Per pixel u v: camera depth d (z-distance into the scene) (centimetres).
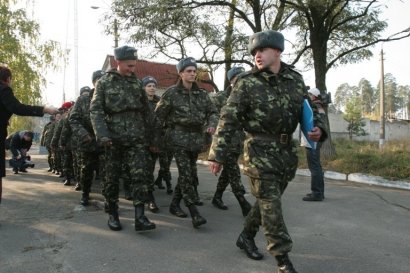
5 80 484
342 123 4000
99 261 372
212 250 402
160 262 369
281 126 325
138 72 2961
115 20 1325
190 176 491
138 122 475
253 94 324
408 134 4181
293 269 316
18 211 573
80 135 551
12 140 1077
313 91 604
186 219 527
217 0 1297
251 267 357
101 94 463
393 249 409
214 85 1575
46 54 1700
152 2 1276
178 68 510
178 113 500
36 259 378
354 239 442
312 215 552
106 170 478
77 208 591
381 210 587
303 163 1084
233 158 528
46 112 473
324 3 1091
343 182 885
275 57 328
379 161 950
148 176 473
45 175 1028
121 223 504
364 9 1202
